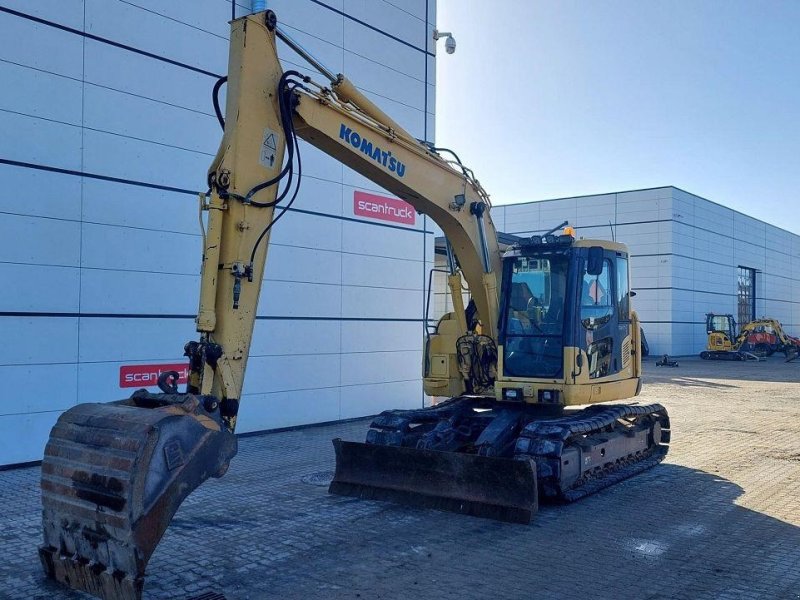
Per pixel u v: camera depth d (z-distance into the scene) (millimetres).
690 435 12047
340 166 12992
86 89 9516
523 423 8422
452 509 7188
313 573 5512
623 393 9008
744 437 11844
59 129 9242
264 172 5738
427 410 9008
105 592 4484
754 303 47344
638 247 38125
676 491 8102
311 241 12484
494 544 6207
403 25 14352
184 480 4570
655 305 37562
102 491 4441
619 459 8938
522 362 8250
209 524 6789
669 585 5230
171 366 10438
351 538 6371
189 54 10688
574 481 7719
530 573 5496
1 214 8711
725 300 42938
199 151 10820
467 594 5082
